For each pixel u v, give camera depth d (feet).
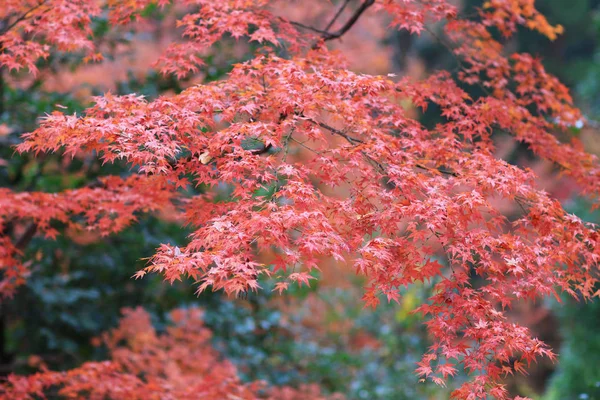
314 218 9.27
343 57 14.34
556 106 15.07
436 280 30.53
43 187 23.00
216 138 10.16
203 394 16.89
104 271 25.50
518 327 10.00
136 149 9.73
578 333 30.71
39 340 25.73
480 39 16.49
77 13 14.35
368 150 10.49
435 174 11.07
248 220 9.17
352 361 30.14
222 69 20.97
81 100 22.54
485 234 10.16
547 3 57.77
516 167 11.02
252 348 25.95
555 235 11.16
